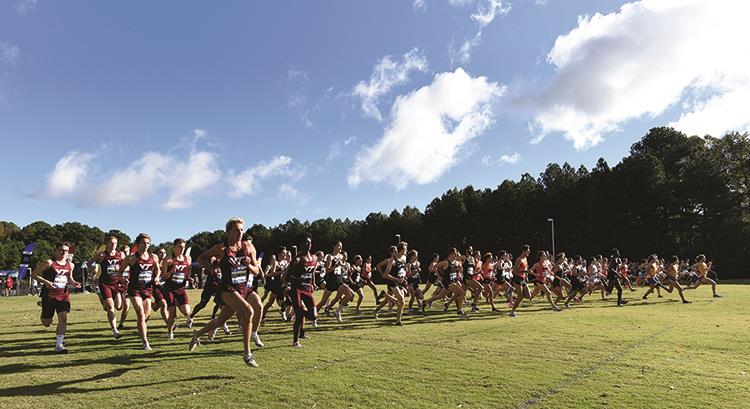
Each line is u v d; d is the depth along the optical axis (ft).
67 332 34.40
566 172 225.76
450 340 29.53
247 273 22.38
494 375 20.25
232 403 16.40
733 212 168.14
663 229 175.63
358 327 36.29
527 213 219.41
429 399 16.85
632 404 16.24
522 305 55.67
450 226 237.04
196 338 24.71
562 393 17.54
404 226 261.24
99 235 363.35
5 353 25.79
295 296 28.14
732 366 21.90
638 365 22.11
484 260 54.19
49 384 18.99
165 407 15.97
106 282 32.24
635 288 87.86
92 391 17.94
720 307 49.90
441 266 45.03
